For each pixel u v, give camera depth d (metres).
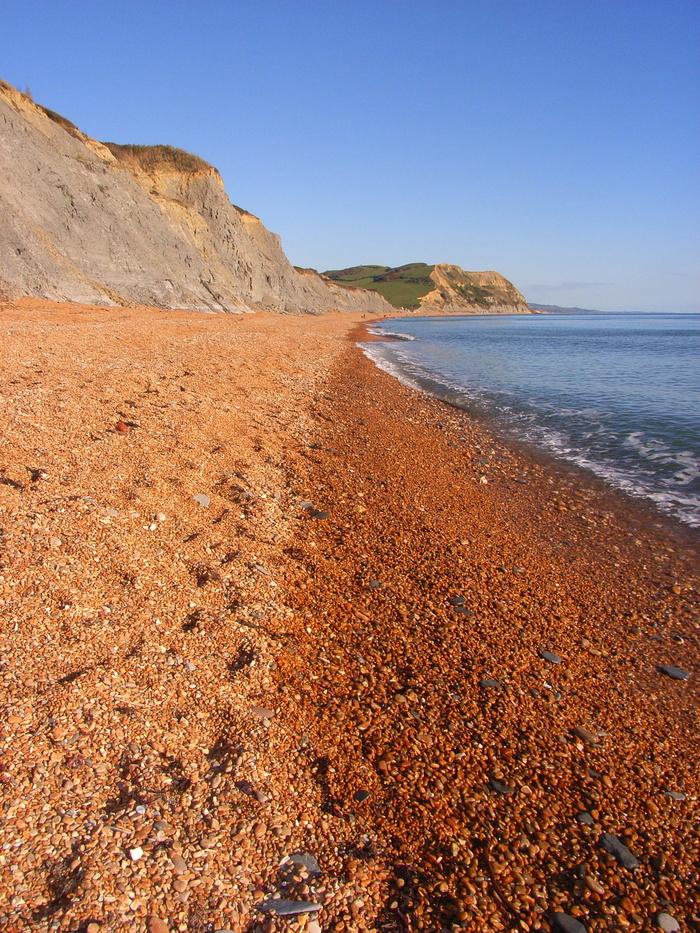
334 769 3.72
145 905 2.68
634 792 3.76
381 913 2.88
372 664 4.83
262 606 5.33
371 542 7.17
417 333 64.31
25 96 36.62
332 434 11.79
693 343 53.25
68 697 3.74
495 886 3.08
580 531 8.23
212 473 7.89
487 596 6.12
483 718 4.30
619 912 3.00
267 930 2.69
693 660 5.28
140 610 4.79
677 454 12.04
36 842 2.86
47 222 32.84
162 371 12.66
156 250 42.78
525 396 19.75
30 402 8.70
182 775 3.46
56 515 5.69
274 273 71.50
